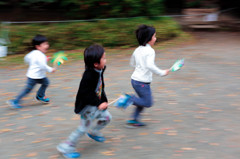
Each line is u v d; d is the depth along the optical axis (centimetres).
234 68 620
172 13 1139
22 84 565
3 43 771
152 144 343
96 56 287
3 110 446
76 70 646
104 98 326
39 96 461
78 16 877
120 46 838
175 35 891
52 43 815
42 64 425
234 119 400
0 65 693
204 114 418
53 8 1040
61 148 316
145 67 356
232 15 1087
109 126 391
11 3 1045
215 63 656
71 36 822
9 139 358
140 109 380
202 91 505
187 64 655
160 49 784
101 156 320
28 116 424
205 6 1145
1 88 543
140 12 873
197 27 966
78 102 303
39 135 368
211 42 841
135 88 369
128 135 366
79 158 316
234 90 505
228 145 335
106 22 840
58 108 452
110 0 827
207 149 328
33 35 802
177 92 504
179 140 350
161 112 430
